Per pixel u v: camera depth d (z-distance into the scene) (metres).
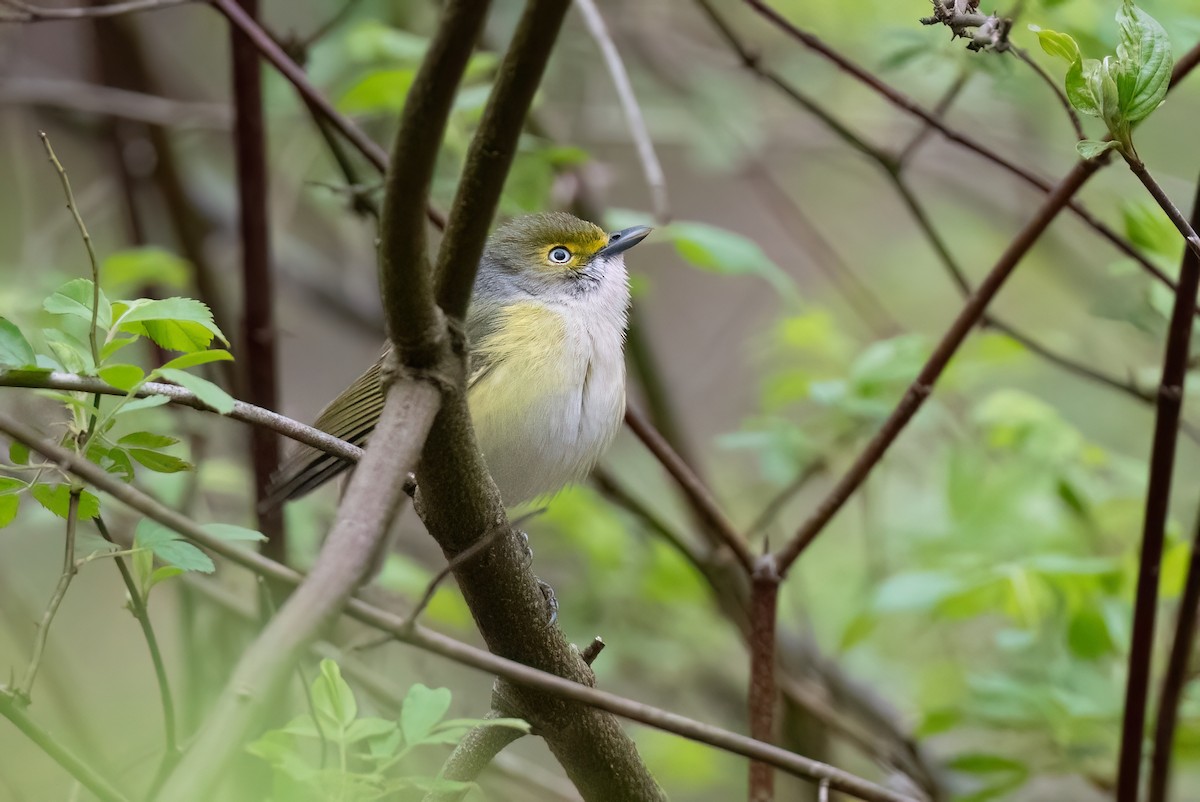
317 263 15.48
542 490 9.34
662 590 13.34
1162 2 9.38
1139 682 8.21
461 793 6.21
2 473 6.25
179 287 12.39
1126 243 8.77
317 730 5.54
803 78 14.62
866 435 11.73
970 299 8.41
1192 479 14.55
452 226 5.02
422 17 13.73
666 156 18.42
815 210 18.11
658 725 5.27
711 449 17.08
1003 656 13.01
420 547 14.21
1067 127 13.81
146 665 12.35
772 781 8.77
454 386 5.19
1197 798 13.36
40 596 12.35
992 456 11.86
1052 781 12.25
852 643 10.73
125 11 9.15
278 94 13.02
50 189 14.58
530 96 4.74
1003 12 9.91
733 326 17.20
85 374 5.36
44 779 9.89
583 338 9.29
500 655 6.45
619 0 15.51
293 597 4.10
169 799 3.54
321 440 5.72
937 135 15.35
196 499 10.83
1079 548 11.23
